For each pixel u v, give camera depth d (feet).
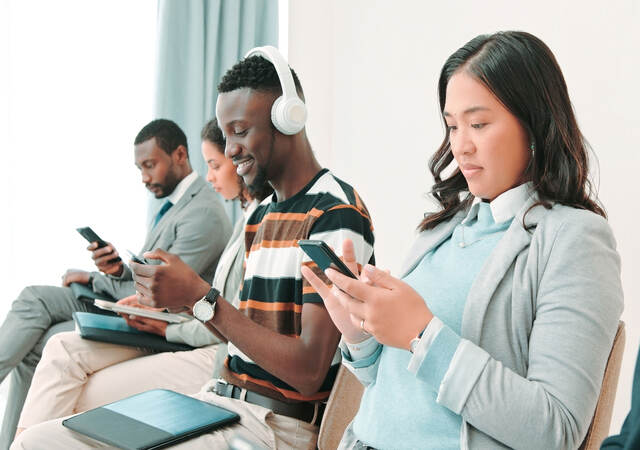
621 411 5.40
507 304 2.82
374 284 2.81
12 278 9.16
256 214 4.87
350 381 3.93
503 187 3.00
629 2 5.41
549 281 2.70
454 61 3.05
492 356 2.79
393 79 8.26
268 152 4.42
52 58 9.37
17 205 9.22
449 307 2.97
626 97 5.46
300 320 4.18
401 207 8.18
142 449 3.51
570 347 2.58
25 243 9.29
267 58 4.49
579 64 5.85
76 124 9.54
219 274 5.66
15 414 6.93
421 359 2.67
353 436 3.36
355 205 4.33
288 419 4.11
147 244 7.45
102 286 7.10
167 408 4.11
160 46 9.45
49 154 9.39
